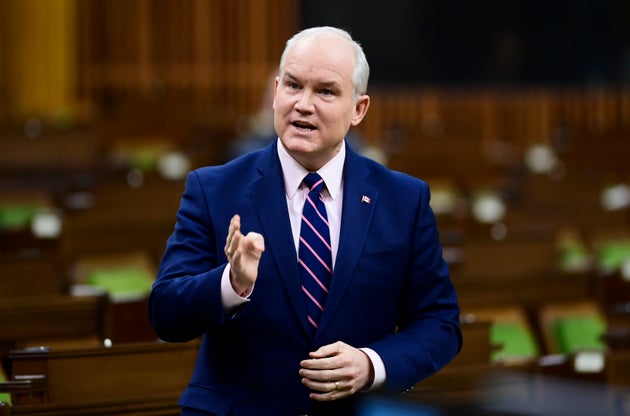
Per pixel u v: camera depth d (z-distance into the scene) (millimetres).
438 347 7184
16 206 23062
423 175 28906
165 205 18766
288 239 7051
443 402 3908
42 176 29156
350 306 7059
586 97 43062
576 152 32625
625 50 42812
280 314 6969
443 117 43219
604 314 13617
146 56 43500
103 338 11172
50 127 33031
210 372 7062
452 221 19281
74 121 36000
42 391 8047
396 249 7195
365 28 43375
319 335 6984
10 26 41250
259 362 6965
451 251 15727
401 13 43312
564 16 43094
